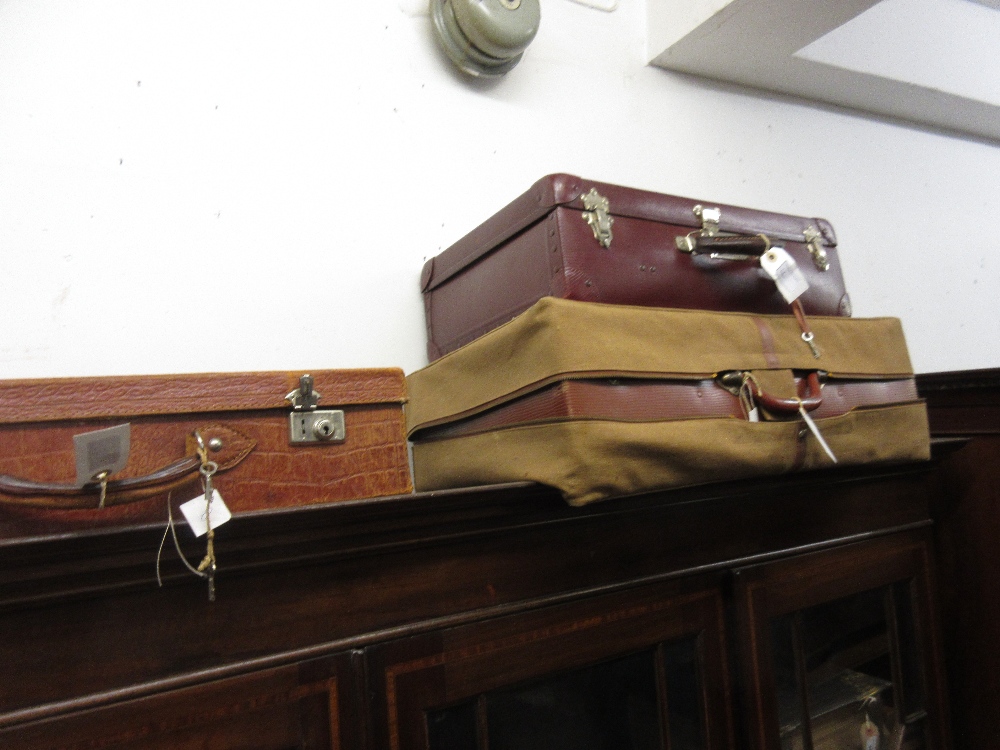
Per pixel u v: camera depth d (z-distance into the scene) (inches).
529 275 35.8
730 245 37.3
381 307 47.8
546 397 29.8
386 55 50.1
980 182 89.0
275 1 46.6
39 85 39.2
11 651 21.1
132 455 24.7
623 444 28.7
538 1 51.8
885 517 44.1
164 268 41.3
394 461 29.3
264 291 44.0
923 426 40.8
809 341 37.4
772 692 36.3
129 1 42.1
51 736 21.1
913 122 83.5
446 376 37.2
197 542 23.2
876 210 78.4
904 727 41.7
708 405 32.8
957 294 84.3
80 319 38.8
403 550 27.7
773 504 39.1
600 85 60.2
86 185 39.7
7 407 23.2
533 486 28.9
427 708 27.2
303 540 24.9
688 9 59.1
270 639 24.9
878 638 42.3
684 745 33.7
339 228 46.9
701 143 65.7
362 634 26.5
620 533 33.5
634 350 30.9
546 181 34.4
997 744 49.6
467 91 53.2
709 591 35.5
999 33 82.4
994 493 50.4
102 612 22.5
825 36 66.4
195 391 25.9
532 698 29.9
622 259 34.7
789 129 72.5
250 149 44.6
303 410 27.7
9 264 37.4
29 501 21.8
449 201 51.3
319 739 25.0
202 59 43.8
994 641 50.1
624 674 32.6
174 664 23.3
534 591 30.7
